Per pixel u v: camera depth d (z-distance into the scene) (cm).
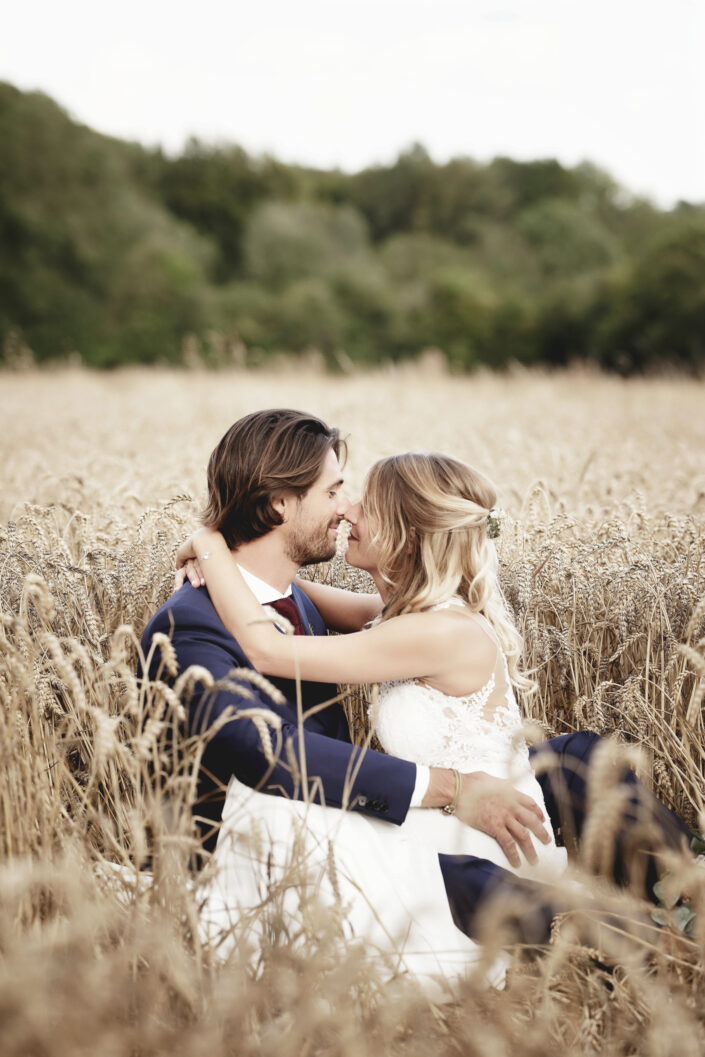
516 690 295
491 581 259
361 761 226
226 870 220
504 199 5638
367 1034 171
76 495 448
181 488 402
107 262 3356
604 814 201
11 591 284
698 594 294
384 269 4194
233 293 3328
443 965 208
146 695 241
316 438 262
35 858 204
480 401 1254
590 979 195
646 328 2761
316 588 305
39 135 3409
